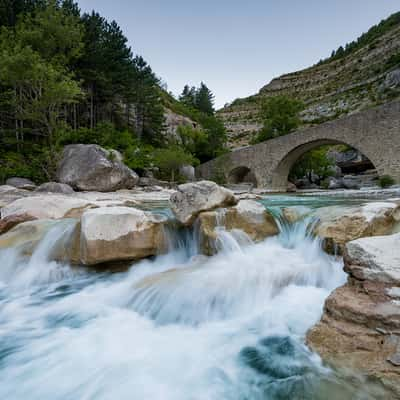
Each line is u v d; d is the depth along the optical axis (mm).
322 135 23719
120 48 34688
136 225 5438
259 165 30781
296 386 2539
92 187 19203
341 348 2592
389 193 15461
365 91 65062
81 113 33812
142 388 2656
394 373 2189
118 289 4652
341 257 4695
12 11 26719
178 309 3900
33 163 21719
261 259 5188
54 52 24922
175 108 60188
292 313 3725
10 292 4926
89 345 3391
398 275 2729
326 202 11633
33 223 6379
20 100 21078
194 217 5945
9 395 2617
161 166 30562
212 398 2500
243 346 3271
